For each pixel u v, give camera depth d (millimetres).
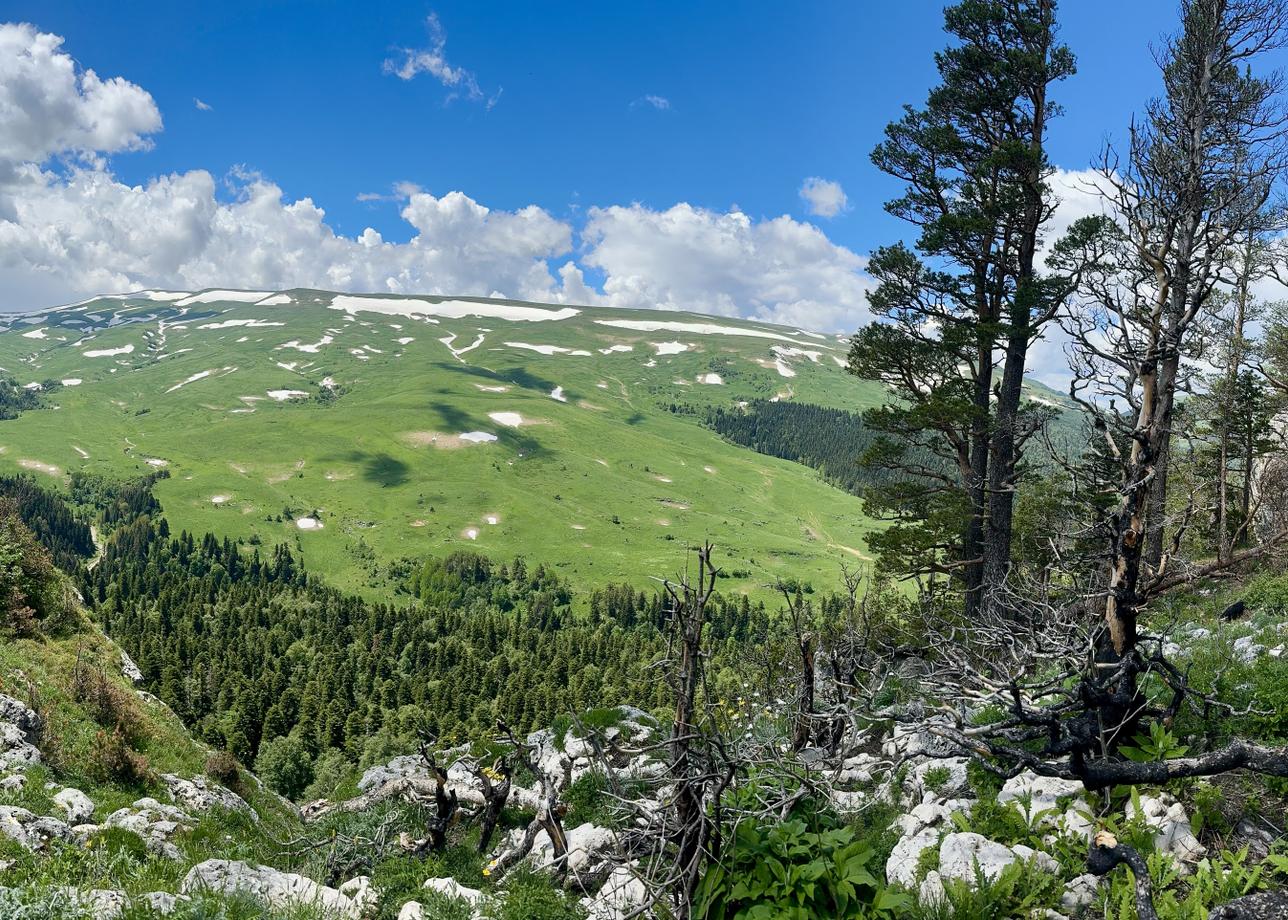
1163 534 19109
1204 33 10008
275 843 16484
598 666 149625
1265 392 28484
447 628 187000
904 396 29438
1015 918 6957
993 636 10570
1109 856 6980
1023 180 25375
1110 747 8945
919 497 28844
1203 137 10133
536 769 12242
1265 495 20641
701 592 6289
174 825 15562
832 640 14484
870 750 13719
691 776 6289
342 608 195625
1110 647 9438
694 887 6617
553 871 11273
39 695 22875
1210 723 9469
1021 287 23219
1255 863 7027
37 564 32406
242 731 109625
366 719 121188
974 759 9852
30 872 9383
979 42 26656
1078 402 10797
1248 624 15625
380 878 11633
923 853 8234
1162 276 9805
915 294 27359
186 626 161375
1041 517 23297
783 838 6809
